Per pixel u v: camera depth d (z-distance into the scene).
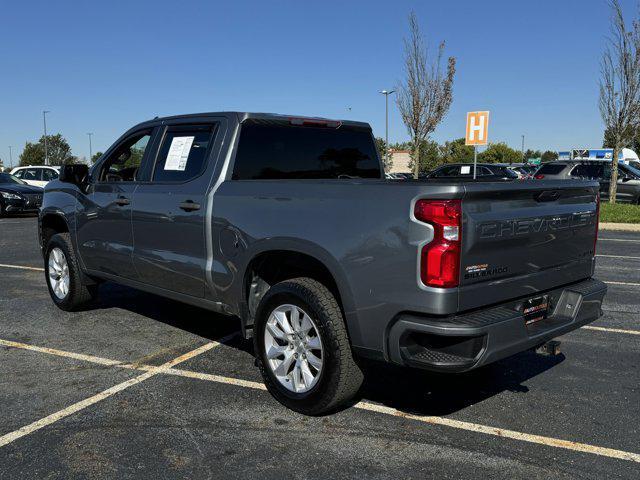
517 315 3.37
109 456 3.27
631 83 17.53
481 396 4.14
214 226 4.32
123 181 5.30
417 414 3.83
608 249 11.32
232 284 4.23
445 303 3.12
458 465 3.18
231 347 5.18
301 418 3.76
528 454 3.30
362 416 3.80
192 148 4.73
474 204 3.21
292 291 3.72
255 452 3.32
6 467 3.14
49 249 6.46
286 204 3.83
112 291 7.39
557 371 4.64
